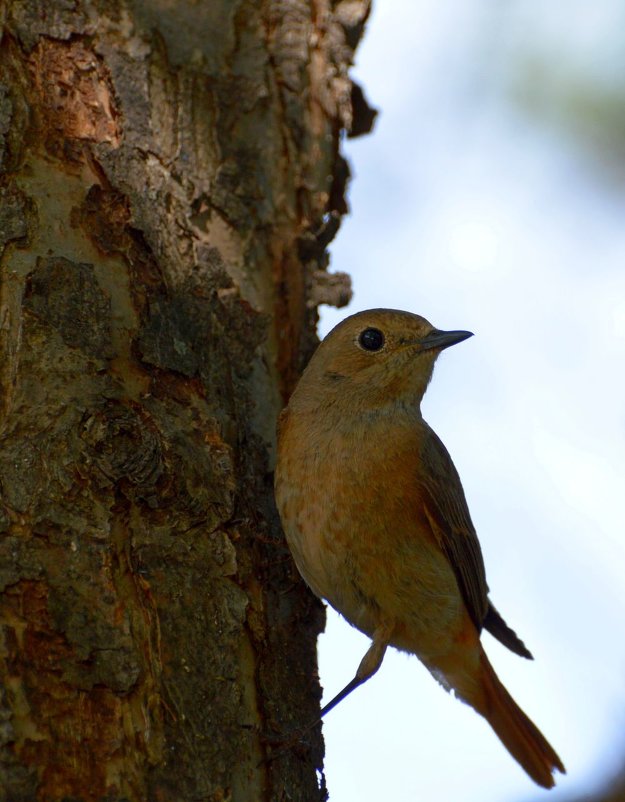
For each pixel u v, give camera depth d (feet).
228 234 26.91
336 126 32.04
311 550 26.58
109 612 19.19
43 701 18.10
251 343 26.27
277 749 21.35
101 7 24.85
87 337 21.40
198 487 21.59
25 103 22.75
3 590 18.57
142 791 18.33
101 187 23.31
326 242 30.73
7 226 21.61
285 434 27.25
